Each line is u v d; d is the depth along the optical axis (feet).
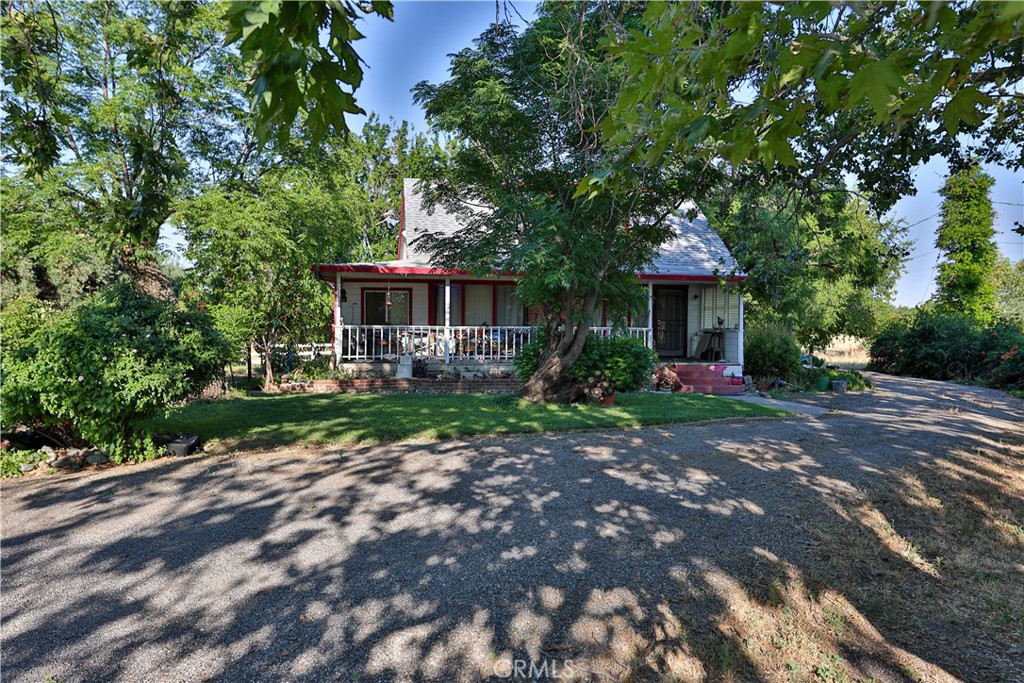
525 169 30.91
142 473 19.34
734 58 6.52
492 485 17.48
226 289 42.93
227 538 13.42
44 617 9.91
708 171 27.81
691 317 57.93
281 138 5.40
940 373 67.46
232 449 22.71
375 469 19.38
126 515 15.05
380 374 47.91
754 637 9.41
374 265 46.83
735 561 12.17
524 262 26.76
